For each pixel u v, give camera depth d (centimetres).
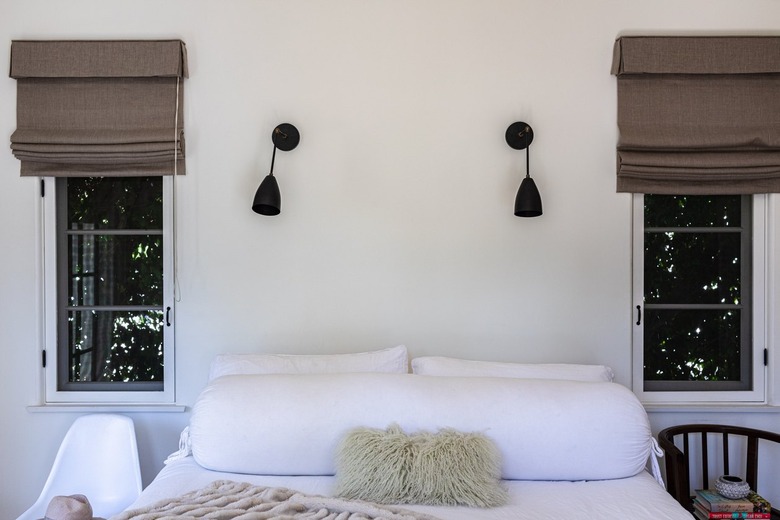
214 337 271
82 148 261
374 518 171
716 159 263
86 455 251
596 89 271
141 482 248
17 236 270
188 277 270
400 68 271
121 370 276
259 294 271
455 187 271
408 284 271
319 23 271
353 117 271
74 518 192
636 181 269
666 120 268
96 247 276
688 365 277
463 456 196
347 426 212
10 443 269
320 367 246
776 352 272
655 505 188
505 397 216
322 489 201
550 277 272
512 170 271
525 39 271
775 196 271
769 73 267
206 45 270
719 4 270
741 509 229
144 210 275
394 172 271
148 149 261
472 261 272
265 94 271
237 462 212
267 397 217
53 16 268
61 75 262
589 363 271
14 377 270
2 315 269
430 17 271
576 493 200
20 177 270
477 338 272
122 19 269
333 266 271
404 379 224
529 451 209
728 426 255
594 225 271
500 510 186
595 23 271
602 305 272
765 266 274
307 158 271
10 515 269
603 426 212
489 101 271
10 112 269
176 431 270
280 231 271
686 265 277
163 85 267
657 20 270
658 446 232
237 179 270
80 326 276
